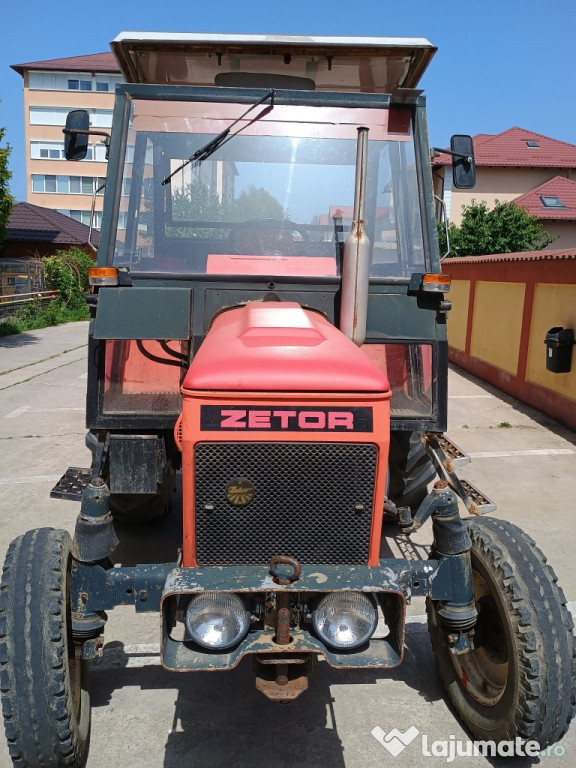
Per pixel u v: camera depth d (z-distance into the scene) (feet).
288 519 7.89
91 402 10.33
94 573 8.43
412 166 11.27
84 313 70.85
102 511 8.60
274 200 11.39
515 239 65.46
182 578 7.70
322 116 11.25
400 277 10.91
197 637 7.61
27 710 7.84
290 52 12.30
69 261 75.87
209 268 10.77
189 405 7.56
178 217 11.23
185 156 11.23
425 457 13.02
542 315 29.14
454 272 41.78
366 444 7.69
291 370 7.64
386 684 10.97
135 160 11.13
